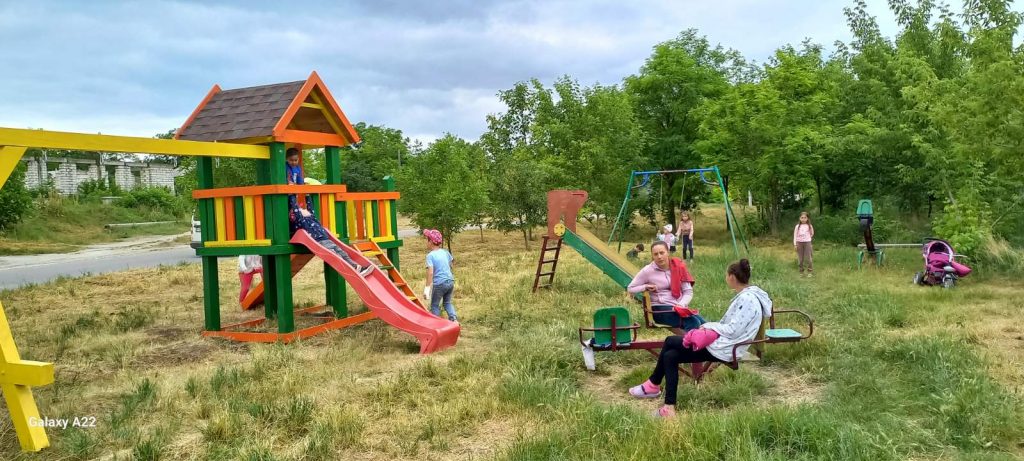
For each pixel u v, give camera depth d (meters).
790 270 14.66
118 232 38.84
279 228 8.80
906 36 20.09
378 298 8.37
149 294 13.70
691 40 29.00
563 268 15.93
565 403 5.60
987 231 14.03
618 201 25.47
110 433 5.34
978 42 12.28
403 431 5.23
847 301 10.02
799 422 4.75
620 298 11.35
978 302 10.08
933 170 18.20
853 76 24.22
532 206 22.77
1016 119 11.75
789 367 6.88
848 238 20.67
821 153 22.62
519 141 29.22
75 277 17.34
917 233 20.34
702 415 5.05
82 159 59.28
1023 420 4.95
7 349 4.98
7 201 31.12
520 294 11.95
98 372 7.38
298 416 5.48
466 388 6.21
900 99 19.72
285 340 8.73
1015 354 6.90
